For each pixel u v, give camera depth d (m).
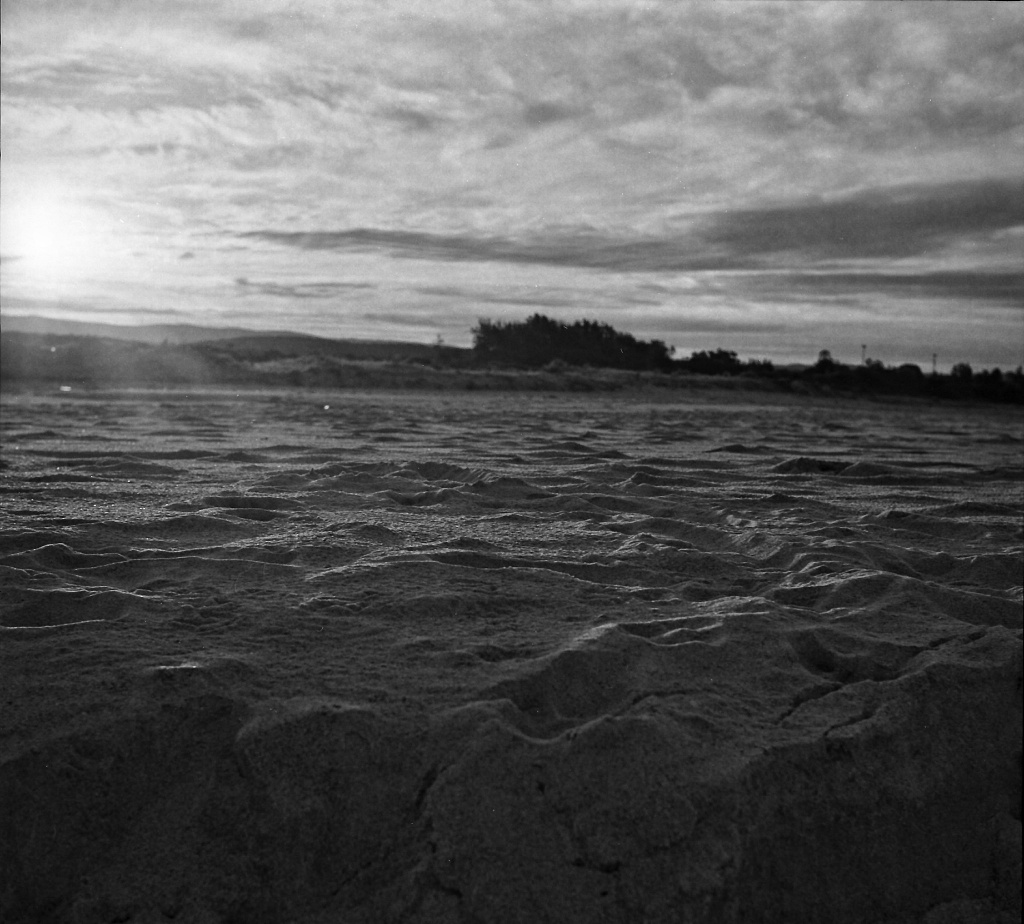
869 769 2.35
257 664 2.65
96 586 3.32
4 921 2.15
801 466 7.19
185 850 2.19
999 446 11.23
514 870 2.05
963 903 2.23
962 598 3.16
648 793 2.17
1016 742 2.51
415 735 2.32
